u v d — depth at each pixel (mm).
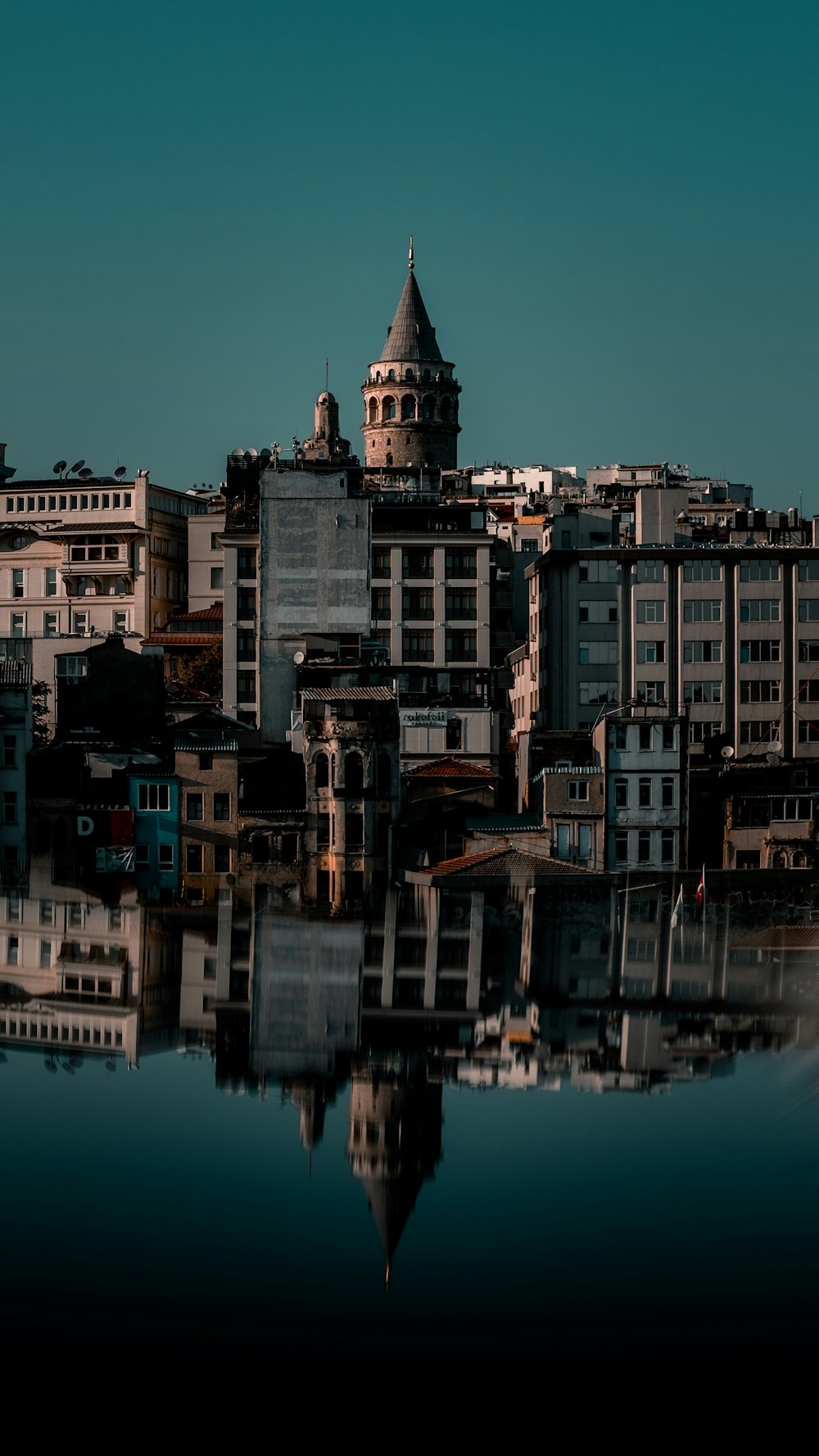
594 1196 73250
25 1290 65312
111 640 162000
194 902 137375
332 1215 71875
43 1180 74938
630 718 147125
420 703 174750
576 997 105875
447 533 197500
